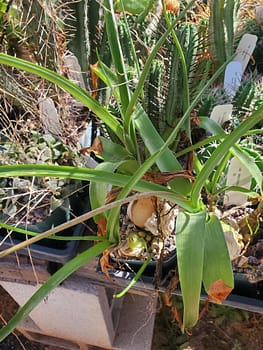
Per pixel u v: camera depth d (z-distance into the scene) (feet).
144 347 2.40
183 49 1.67
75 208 1.79
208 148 1.77
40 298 1.25
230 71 1.90
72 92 1.40
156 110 1.74
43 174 1.25
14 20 1.86
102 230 1.51
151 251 1.56
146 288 1.63
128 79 1.72
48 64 1.86
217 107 1.70
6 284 1.96
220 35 1.88
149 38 1.94
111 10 1.42
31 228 1.67
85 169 1.29
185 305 1.19
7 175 1.22
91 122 1.97
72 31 1.89
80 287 1.82
